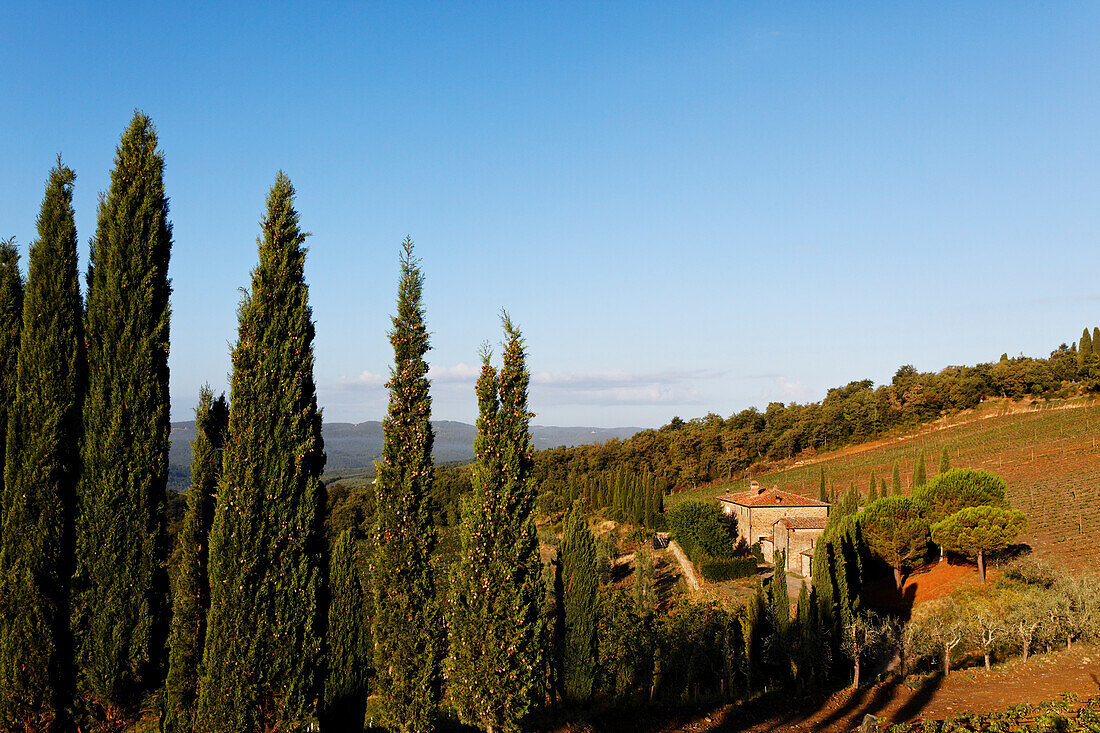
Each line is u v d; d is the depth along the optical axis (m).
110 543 14.35
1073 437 108.31
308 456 15.20
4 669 13.42
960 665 38.53
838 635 37.59
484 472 19.22
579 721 26.42
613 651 35.91
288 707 14.23
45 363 14.08
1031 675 33.72
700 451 152.88
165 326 15.30
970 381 150.12
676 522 72.38
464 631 18.55
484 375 19.59
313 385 15.68
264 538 14.43
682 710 31.08
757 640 37.62
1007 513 50.47
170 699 15.43
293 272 15.57
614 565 74.25
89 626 14.27
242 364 14.84
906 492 95.88
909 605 52.12
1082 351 159.62
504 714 18.20
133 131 15.31
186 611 16.27
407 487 18.38
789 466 147.25
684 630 40.62
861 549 57.38
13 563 13.61
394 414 18.64
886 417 150.62
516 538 18.94
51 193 14.57
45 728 13.67
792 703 32.31
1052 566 49.69
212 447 17.77
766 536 73.81
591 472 151.12
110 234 14.80
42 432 13.86
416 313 19.05
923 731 25.11
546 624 19.69
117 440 14.46
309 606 14.78
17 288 15.12
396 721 17.92
